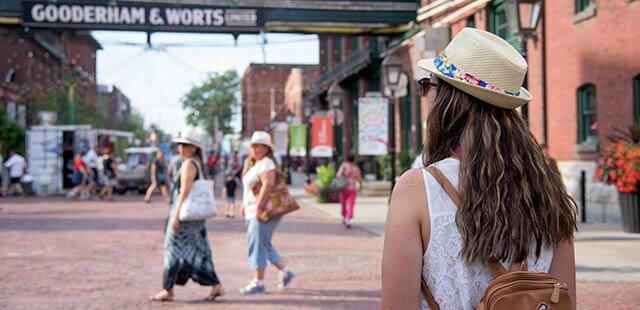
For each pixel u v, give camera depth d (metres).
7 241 14.07
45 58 55.00
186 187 7.96
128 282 9.59
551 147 18.31
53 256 12.03
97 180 30.16
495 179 2.14
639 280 9.04
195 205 7.96
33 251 12.63
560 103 17.83
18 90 47.81
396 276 2.12
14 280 9.70
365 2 25.97
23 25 23.80
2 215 20.41
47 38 54.69
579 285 8.77
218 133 69.94
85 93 60.38
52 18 23.91
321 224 17.64
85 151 32.78
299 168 64.31
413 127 29.12
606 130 15.98
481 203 2.11
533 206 2.17
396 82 17.47
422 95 2.51
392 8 26.19
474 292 2.13
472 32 2.26
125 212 21.59
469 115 2.24
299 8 25.38
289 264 11.09
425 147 2.35
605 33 15.93
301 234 15.34
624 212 13.76
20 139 36.09
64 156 32.75
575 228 2.30
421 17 25.97
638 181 13.31
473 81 2.19
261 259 8.73
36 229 16.39
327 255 12.09
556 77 17.97
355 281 9.59
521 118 2.30
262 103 82.44
